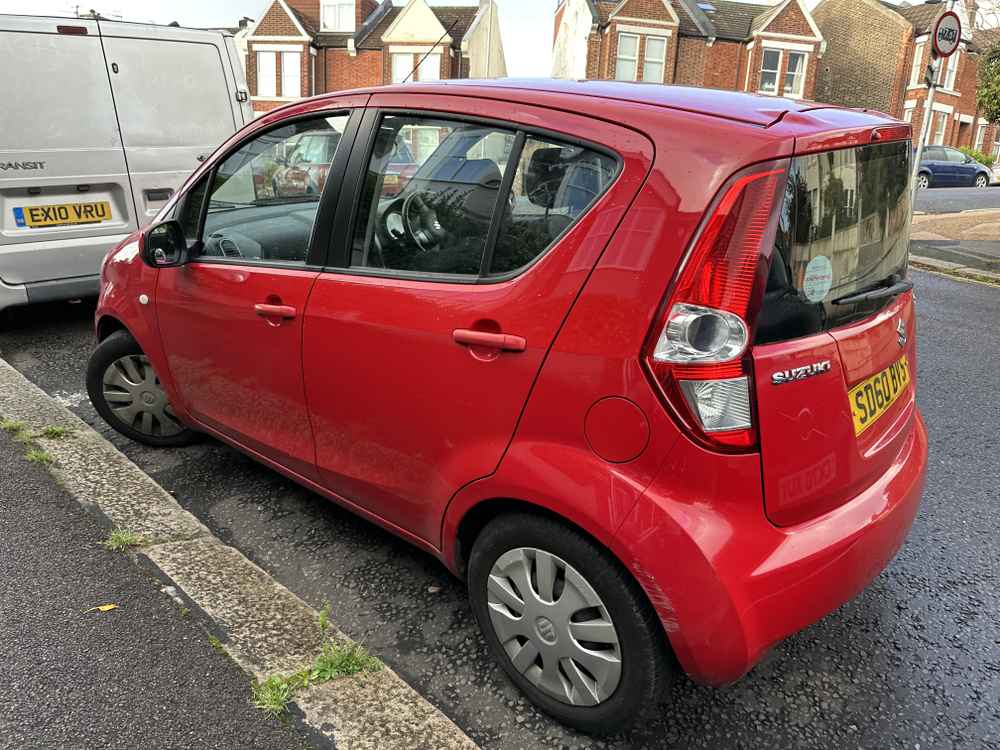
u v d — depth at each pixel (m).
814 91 31.50
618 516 1.81
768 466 1.79
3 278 5.30
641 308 1.76
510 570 2.13
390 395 2.31
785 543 1.85
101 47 5.52
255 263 2.78
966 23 31.78
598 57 30.05
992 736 2.20
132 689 2.20
